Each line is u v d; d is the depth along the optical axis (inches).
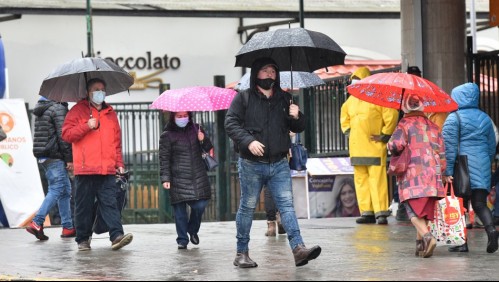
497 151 602.2
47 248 514.6
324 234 566.9
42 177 854.5
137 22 1272.1
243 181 389.4
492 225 451.8
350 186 756.0
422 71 703.1
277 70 389.1
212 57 1304.1
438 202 446.6
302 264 389.4
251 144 378.9
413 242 506.6
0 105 729.6
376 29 1357.0
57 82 503.2
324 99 792.9
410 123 428.5
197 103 490.3
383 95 442.9
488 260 420.2
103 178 493.0
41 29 1237.1
